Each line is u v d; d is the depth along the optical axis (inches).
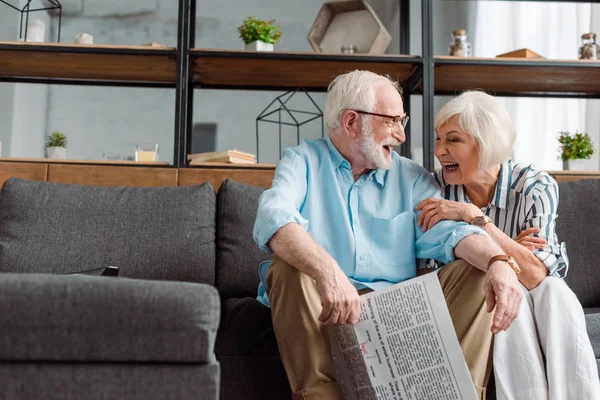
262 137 158.2
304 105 159.3
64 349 38.6
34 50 101.7
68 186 82.6
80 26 161.3
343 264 64.4
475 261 56.4
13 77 114.1
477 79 114.6
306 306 52.9
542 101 148.8
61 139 111.2
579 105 144.0
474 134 68.5
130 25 161.9
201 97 158.1
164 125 158.6
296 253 53.6
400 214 66.9
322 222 65.6
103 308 39.0
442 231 62.5
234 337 61.7
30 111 157.6
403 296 51.0
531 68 109.0
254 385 61.3
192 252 79.7
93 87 158.9
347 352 51.8
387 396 50.3
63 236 78.1
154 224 80.5
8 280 39.3
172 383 39.1
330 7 117.4
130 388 38.7
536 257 63.1
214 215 84.1
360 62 106.1
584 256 87.2
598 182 92.4
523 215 70.1
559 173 102.4
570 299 58.8
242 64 107.0
